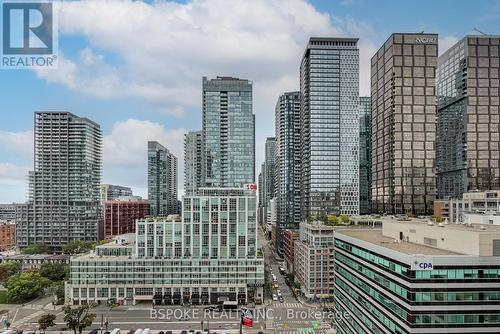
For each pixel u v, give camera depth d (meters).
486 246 74.06
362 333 104.62
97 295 194.25
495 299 73.56
